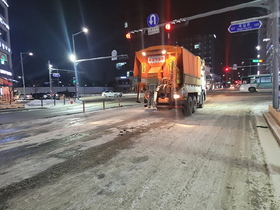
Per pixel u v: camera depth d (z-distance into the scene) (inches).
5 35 1473.9
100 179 145.6
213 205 112.0
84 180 144.6
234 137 252.5
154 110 561.3
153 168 162.7
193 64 485.1
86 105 872.9
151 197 121.0
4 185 139.9
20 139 271.7
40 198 122.3
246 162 171.5
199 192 125.6
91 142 242.8
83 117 470.9
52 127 353.4
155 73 424.8
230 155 188.9
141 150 207.8
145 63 450.3
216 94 1317.7
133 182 140.3
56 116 518.6
